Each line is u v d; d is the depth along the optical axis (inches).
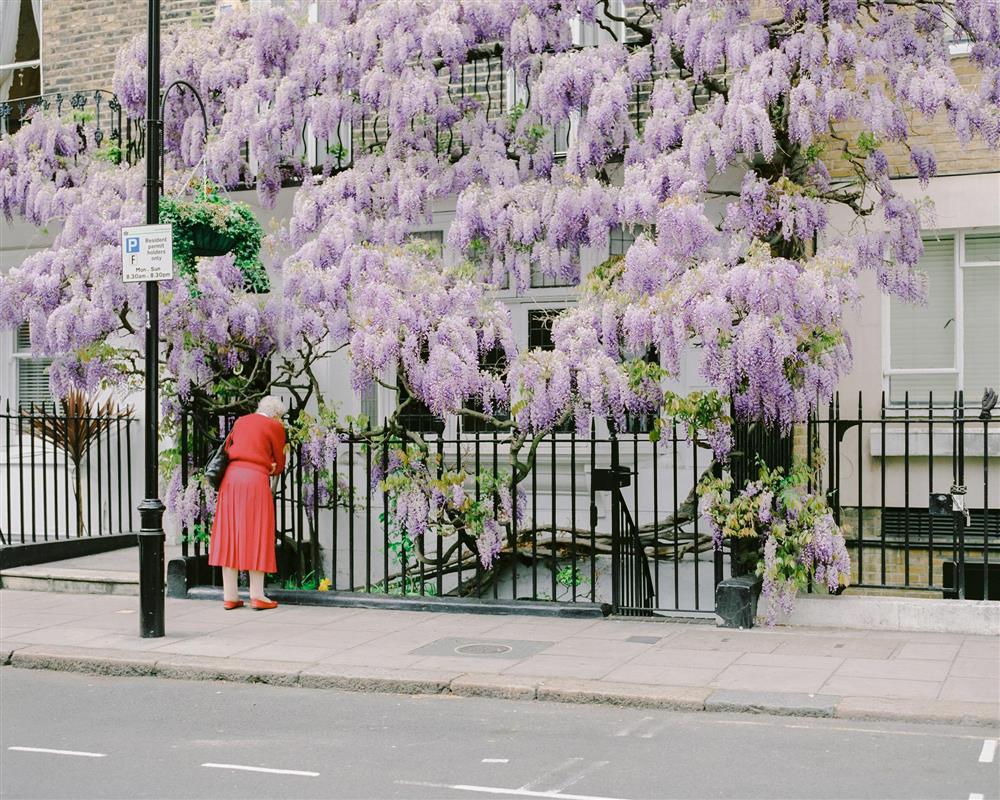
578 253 472.4
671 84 442.0
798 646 362.6
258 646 374.6
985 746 263.1
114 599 472.7
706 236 397.1
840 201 454.9
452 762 253.9
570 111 469.4
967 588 482.0
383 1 478.9
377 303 417.7
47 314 462.6
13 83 650.2
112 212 493.7
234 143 496.4
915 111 494.6
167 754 264.4
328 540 544.7
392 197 481.1
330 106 488.7
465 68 551.2
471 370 414.6
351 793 231.8
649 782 236.2
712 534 440.8
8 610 447.8
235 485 437.1
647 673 328.2
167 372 509.7
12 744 275.6
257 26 506.0
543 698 314.2
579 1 466.3
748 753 258.4
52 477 601.0
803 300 376.8
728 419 394.6
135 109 536.1
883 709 287.3
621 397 402.0
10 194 546.0
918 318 502.6
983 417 373.1
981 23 421.7
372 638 384.8
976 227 491.2
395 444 445.1
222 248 446.9
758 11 490.3
